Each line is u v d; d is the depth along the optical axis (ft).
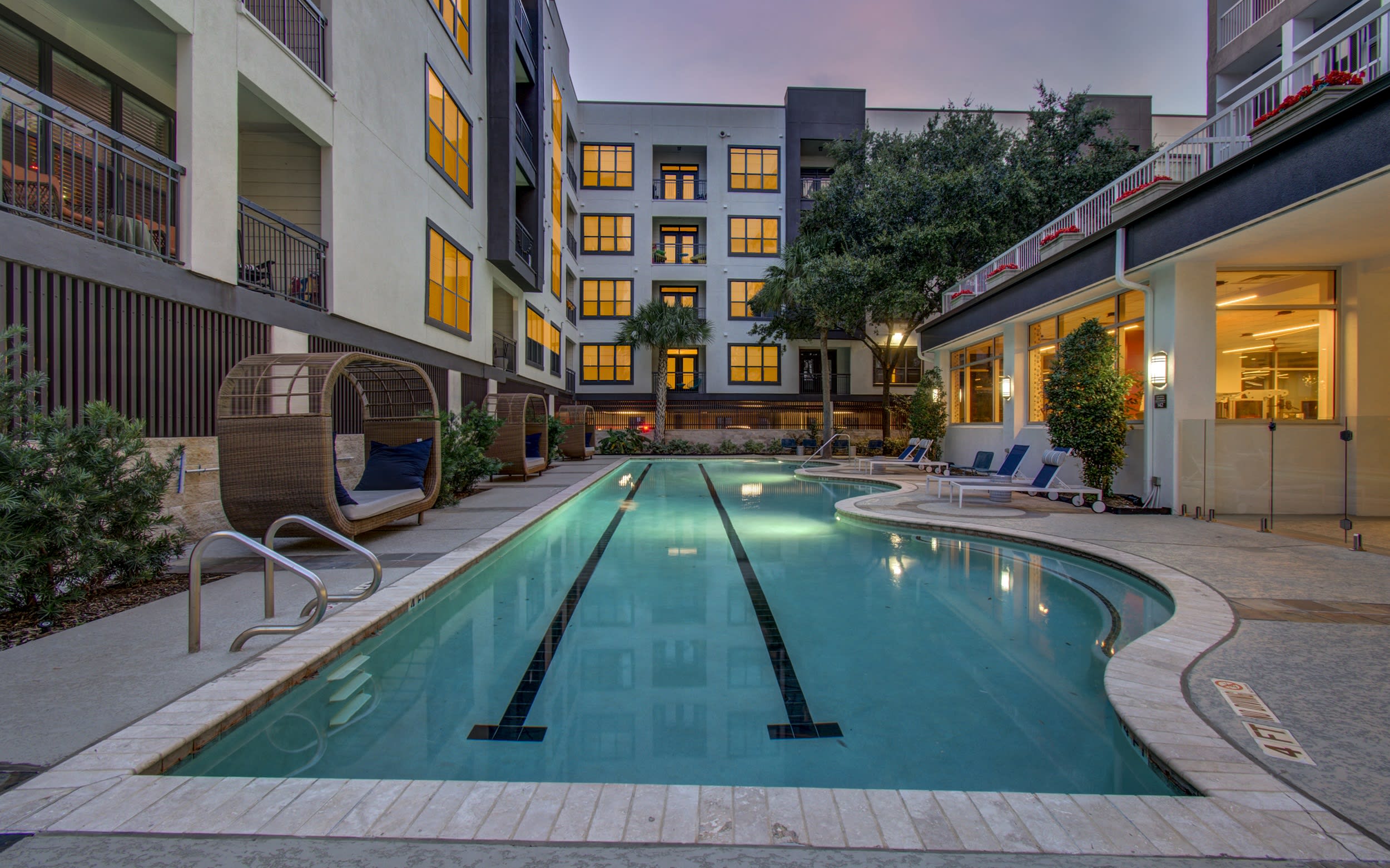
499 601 16.65
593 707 10.41
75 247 16.94
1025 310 40.04
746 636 13.99
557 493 36.60
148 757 7.58
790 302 79.30
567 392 83.97
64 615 12.98
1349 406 28.17
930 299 70.38
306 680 10.59
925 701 10.69
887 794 7.14
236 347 23.17
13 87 15.21
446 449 30.94
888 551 22.95
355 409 30.12
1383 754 7.84
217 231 21.81
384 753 8.83
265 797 6.91
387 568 17.42
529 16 62.69
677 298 95.61
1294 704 9.22
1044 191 64.95
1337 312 28.66
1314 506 26.76
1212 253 26.66
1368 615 13.58
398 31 35.27
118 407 18.54
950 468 56.03
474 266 48.11
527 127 60.90
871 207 68.80
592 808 6.80
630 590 17.74
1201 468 27.94
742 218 91.91
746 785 8.13
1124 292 33.58
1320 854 6.00
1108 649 13.15
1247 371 28.78
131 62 25.75
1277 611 13.85
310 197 29.25
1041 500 34.04
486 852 6.05
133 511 14.71
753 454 83.87
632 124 91.35
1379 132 17.89
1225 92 55.57
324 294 28.78
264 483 19.06
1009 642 13.56
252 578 16.19
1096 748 9.07
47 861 5.82
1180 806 6.82
